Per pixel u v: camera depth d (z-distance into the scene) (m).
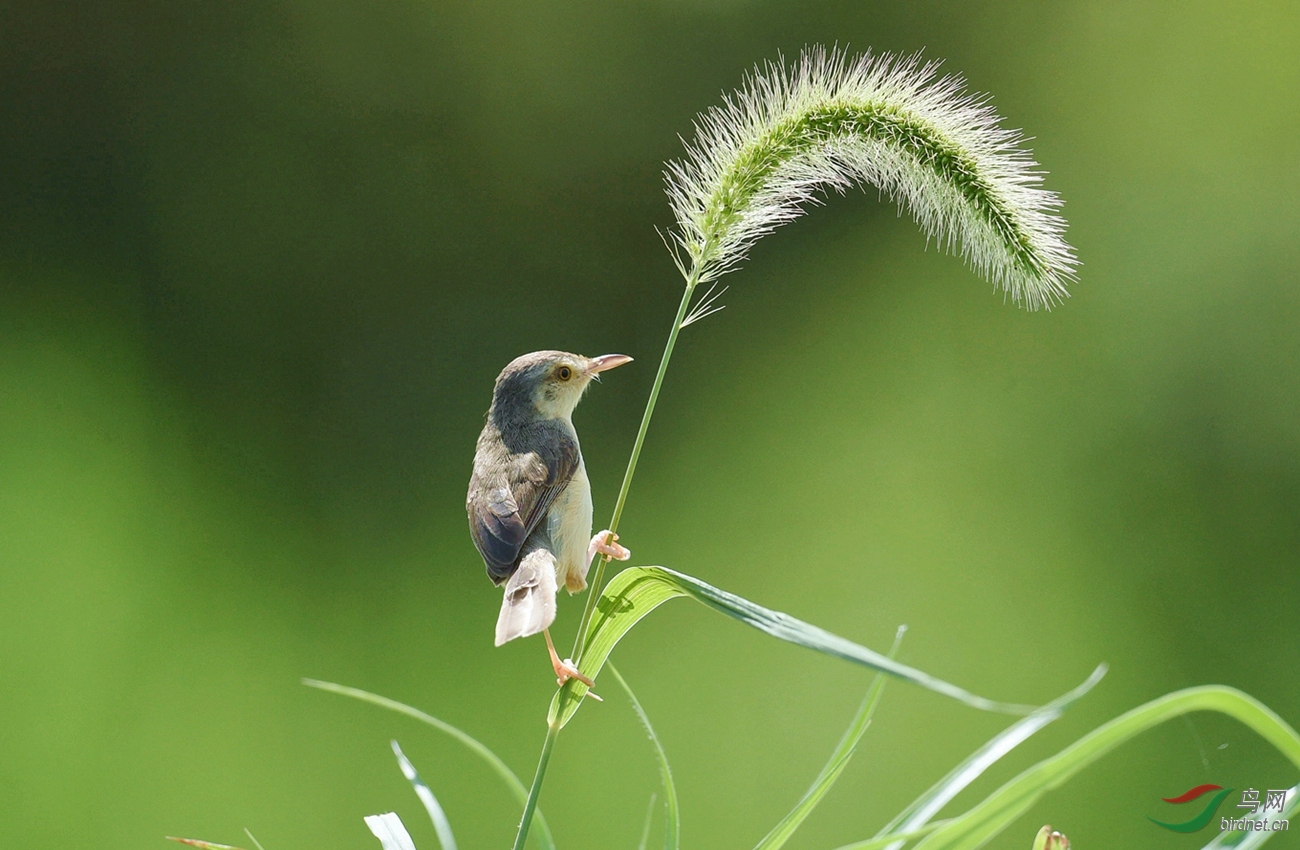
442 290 17.11
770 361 16.27
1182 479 14.49
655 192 17.59
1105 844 10.59
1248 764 10.99
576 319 17.11
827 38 18.08
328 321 16.61
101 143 16.66
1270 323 15.59
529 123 17.83
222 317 16.14
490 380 16.50
